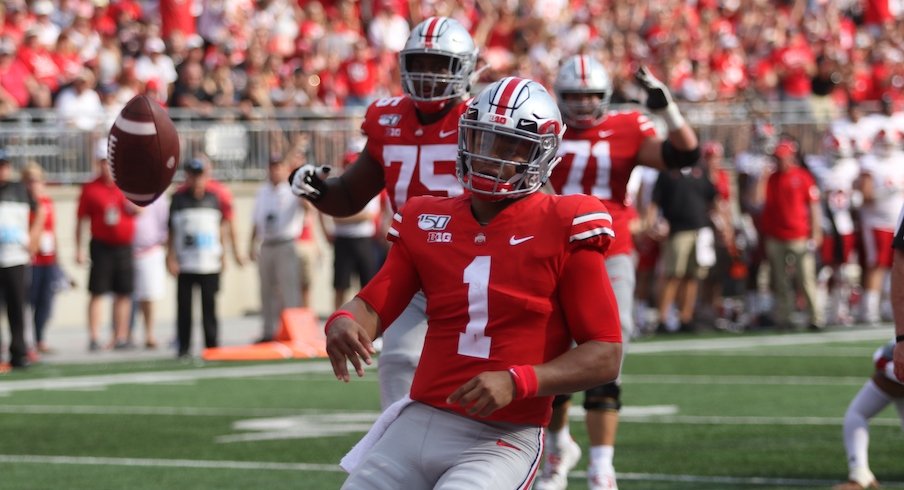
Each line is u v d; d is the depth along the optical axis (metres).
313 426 36.78
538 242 15.98
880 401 27.50
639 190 60.03
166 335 63.34
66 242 65.19
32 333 60.91
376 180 24.31
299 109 68.75
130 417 38.69
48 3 70.62
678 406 39.44
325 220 57.44
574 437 34.53
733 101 80.56
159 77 68.75
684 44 85.81
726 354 52.53
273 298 56.00
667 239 58.69
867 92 84.69
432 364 16.30
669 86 81.31
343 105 72.06
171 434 35.69
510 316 15.98
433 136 23.16
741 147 76.31
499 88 16.19
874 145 61.81
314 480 29.39
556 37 84.12
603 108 27.28
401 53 22.88
